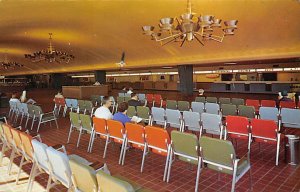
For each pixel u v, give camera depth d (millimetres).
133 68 21516
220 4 7555
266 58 11492
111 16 9281
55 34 12898
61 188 3824
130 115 7066
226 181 3938
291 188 3658
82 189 2537
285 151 4660
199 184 3855
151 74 27562
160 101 10398
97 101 11000
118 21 9977
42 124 8984
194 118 5418
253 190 3600
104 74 23672
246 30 9664
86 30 11703
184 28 5562
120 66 18797
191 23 5484
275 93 18344
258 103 7824
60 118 10297
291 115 5500
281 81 19047
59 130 7980
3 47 19016
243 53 11633
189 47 12875
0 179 4176
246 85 20156
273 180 3924
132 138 4387
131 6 8070
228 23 5969
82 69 23828
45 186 3891
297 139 4566
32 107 7953
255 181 3895
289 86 17672
